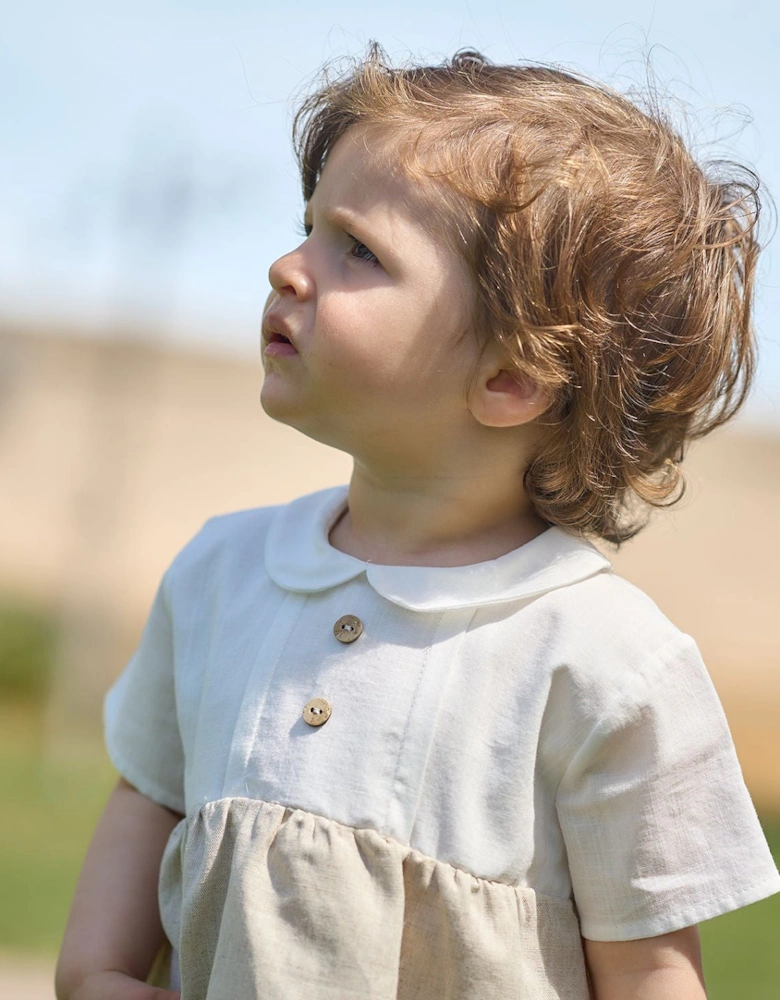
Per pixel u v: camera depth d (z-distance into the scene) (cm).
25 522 1791
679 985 146
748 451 2111
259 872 142
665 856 145
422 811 143
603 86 176
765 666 1361
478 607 151
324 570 158
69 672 1075
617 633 149
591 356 153
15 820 738
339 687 149
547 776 148
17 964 453
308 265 154
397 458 156
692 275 162
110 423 1132
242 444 2186
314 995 136
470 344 151
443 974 141
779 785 942
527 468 158
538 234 150
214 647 162
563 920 148
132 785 179
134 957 168
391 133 154
